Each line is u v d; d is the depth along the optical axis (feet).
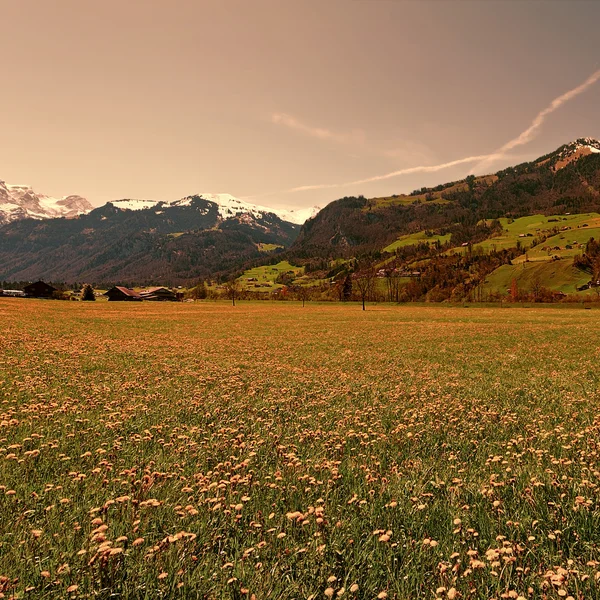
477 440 25.94
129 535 13.50
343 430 28.07
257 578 11.35
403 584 11.34
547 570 11.78
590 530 14.19
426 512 15.66
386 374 57.52
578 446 24.13
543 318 220.43
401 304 437.99
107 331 130.31
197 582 11.19
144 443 24.12
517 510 15.88
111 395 38.19
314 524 14.48
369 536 13.70
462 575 11.25
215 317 239.09
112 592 10.71
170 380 48.24
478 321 207.10
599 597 10.51
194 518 14.93
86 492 16.76
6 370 49.08
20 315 188.44
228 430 26.96
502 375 56.08
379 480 19.08
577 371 58.85
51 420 28.58
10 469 18.92
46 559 11.83
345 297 580.71
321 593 10.98
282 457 22.40
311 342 109.19
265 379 51.19
